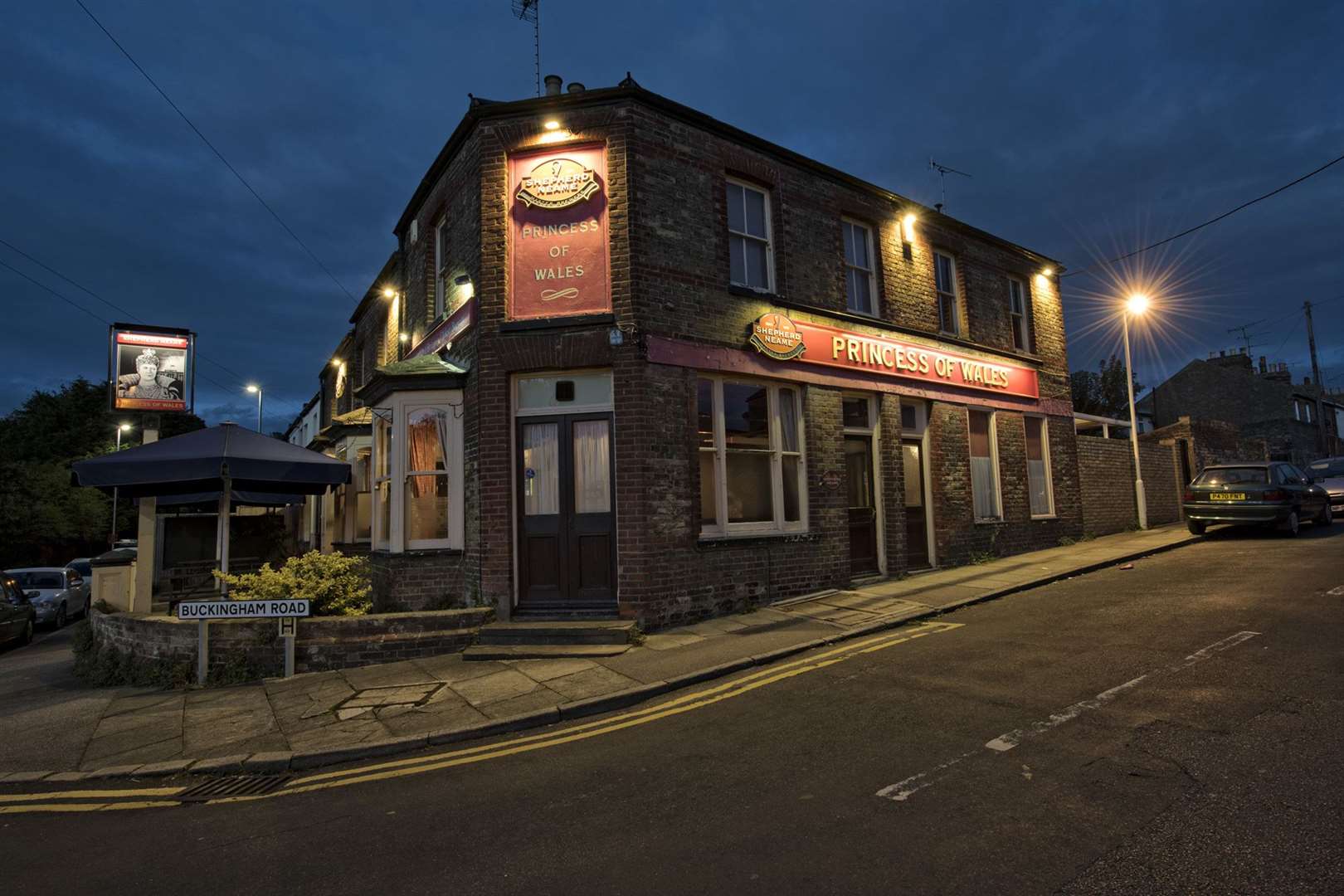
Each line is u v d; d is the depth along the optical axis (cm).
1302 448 3778
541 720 606
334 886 357
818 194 1166
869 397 1205
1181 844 331
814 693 619
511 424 944
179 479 850
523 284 952
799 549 1047
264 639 821
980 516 1370
